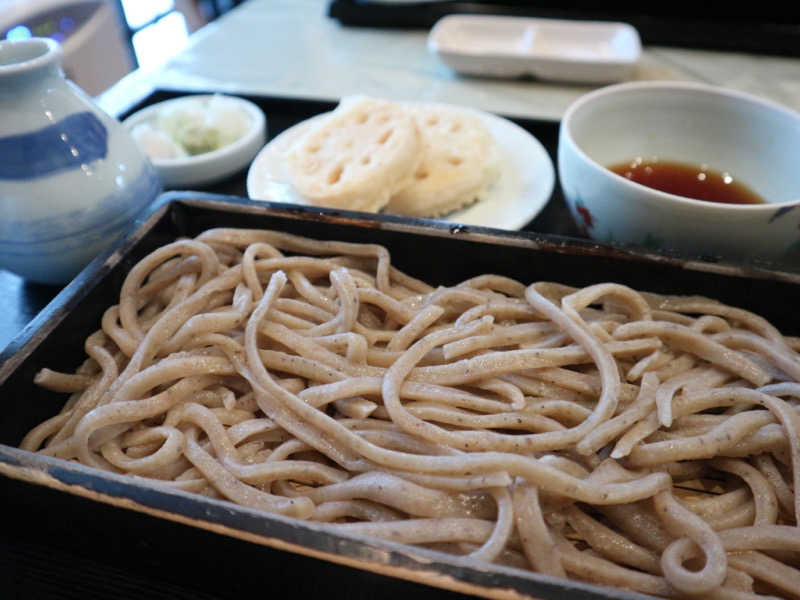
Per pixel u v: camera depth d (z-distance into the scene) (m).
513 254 0.24
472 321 0.23
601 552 0.18
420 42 0.51
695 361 0.23
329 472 0.19
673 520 0.18
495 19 0.46
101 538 0.18
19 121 0.24
